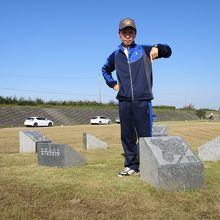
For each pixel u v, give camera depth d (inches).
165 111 1514.5
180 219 84.2
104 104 1450.5
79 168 142.9
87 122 1190.3
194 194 100.1
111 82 127.1
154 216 86.3
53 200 98.0
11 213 89.0
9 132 605.0
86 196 99.9
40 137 251.6
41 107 1170.0
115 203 94.7
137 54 121.8
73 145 359.3
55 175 127.3
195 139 434.3
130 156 126.6
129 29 120.3
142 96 121.5
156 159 104.8
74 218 85.8
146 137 114.3
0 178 122.6
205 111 1667.1
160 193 100.8
